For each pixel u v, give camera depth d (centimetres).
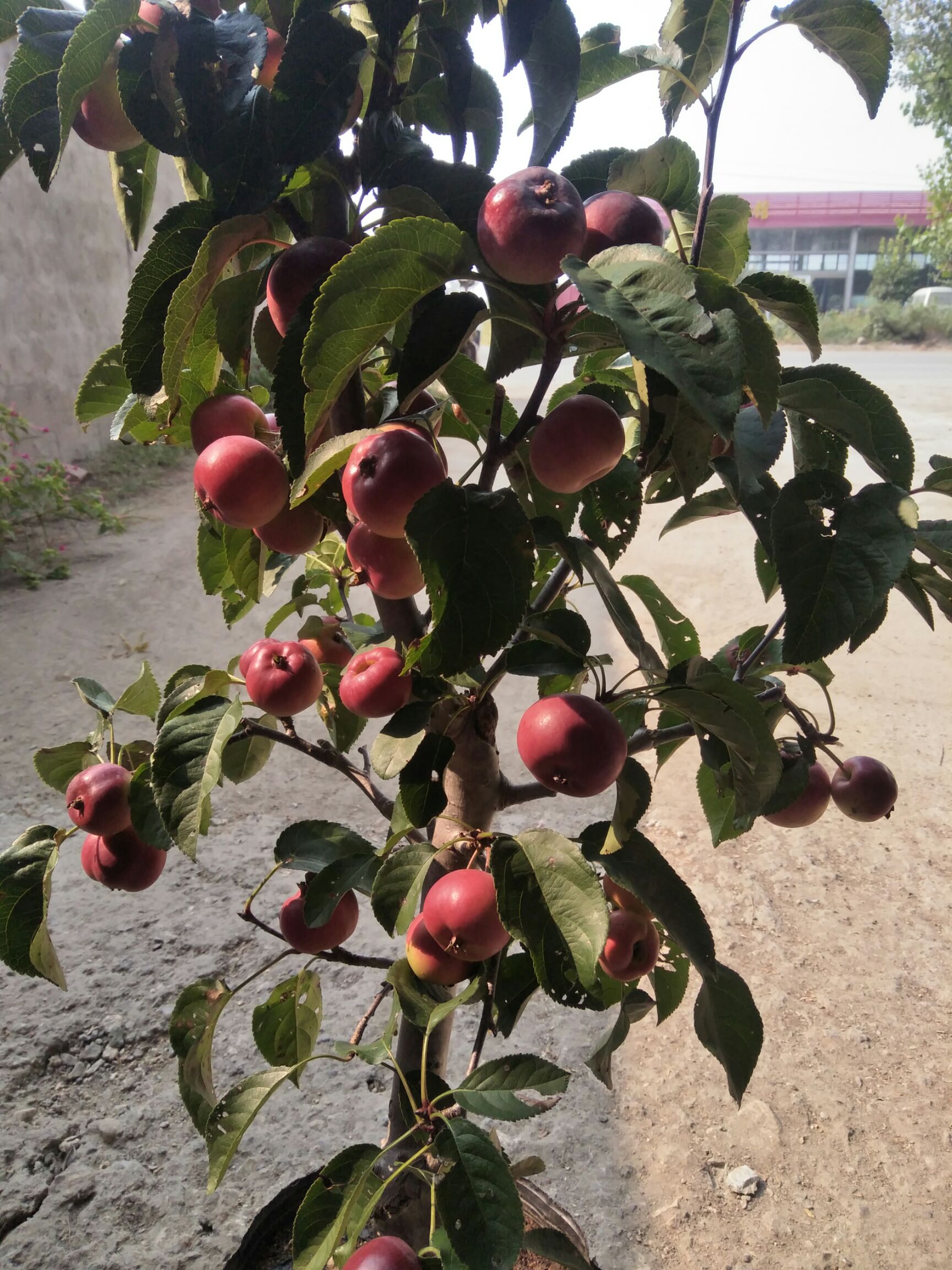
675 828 411
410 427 109
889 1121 274
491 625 92
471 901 110
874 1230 242
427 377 96
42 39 104
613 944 131
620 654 541
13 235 816
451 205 108
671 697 114
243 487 104
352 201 112
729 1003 131
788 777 151
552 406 136
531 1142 263
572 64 105
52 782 161
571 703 108
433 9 108
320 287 90
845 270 3606
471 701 124
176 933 335
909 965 335
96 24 96
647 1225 241
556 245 87
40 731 457
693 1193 251
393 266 87
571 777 107
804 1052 298
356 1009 306
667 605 161
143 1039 291
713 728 118
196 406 124
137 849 150
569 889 106
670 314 80
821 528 105
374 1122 267
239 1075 281
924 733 484
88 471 912
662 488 144
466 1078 119
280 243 109
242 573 136
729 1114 274
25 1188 245
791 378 114
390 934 117
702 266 122
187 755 125
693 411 103
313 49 96
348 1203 115
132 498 880
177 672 149
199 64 98
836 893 372
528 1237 134
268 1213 179
